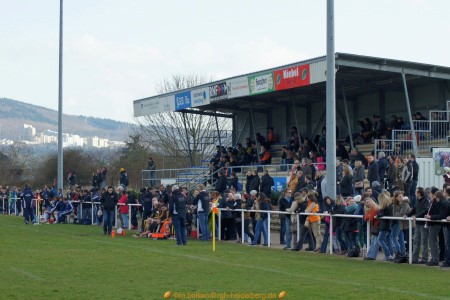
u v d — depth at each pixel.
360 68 27.70
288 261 17.39
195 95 35.81
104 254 18.77
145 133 64.00
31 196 33.94
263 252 19.88
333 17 21.27
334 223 19.44
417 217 16.84
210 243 23.09
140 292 12.23
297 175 23.44
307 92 36.28
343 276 14.52
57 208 35.03
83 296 11.79
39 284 13.20
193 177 39.50
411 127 28.27
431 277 14.42
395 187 21.00
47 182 69.00
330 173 20.95
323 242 19.88
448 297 11.76
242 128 44.81
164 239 24.42
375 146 28.75
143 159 61.75
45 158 73.00
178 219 22.08
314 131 39.84
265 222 22.34
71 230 28.95
